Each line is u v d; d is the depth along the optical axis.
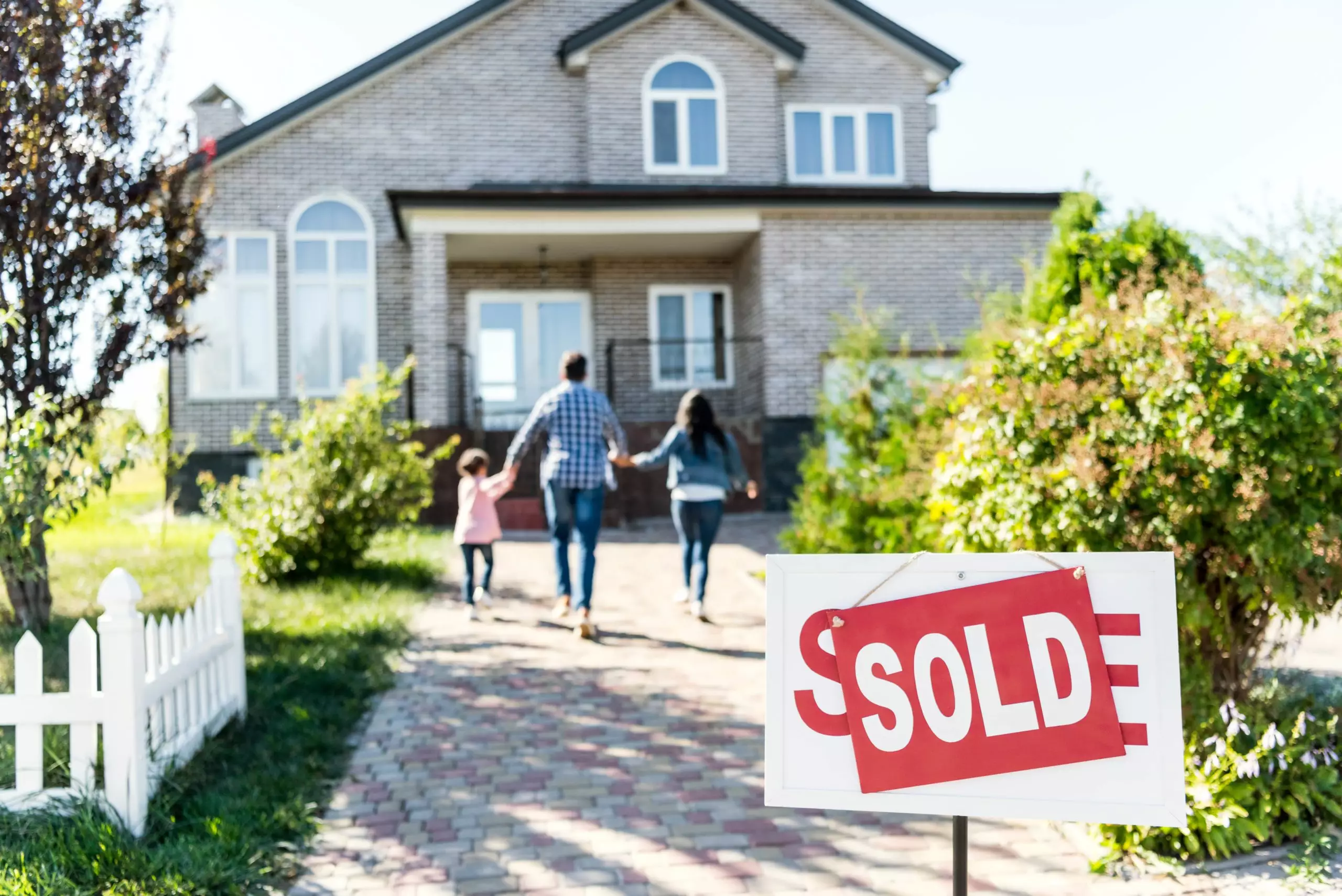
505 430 14.51
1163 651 2.31
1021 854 3.89
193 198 7.22
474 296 17.06
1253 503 3.79
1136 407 4.23
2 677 5.69
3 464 5.26
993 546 4.61
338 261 16.47
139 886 3.47
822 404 8.41
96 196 6.52
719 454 8.29
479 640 7.50
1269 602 4.17
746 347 16.16
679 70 17.16
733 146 17.19
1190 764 3.91
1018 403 4.52
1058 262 6.36
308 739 5.11
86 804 3.83
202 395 15.93
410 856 3.96
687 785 4.66
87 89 6.43
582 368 7.96
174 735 4.49
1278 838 3.82
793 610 2.50
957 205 15.23
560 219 14.73
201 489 15.62
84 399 6.70
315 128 16.58
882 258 15.29
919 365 8.19
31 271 6.53
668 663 6.81
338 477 9.44
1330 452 3.89
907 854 3.92
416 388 14.38
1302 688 4.78
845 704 2.44
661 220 14.91
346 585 8.98
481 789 4.63
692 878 3.76
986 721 2.37
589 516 7.73
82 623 3.93
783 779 2.45
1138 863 3.73
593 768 4.89
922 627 2.43
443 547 11.65
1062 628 2.36
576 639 7.54
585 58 16.97
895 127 18.12
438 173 16.88
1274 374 3.91
